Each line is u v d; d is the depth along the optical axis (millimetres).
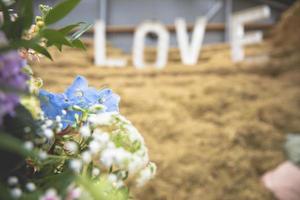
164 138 3217
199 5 4234
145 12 4223
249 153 3209
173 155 3121
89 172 378
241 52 3697
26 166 371
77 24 454
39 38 363
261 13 3592
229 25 4074
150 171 389
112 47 4035
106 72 3516
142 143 382
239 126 3291
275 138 3289
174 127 3258
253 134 3283
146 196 2955
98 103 439
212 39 4129
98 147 358
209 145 3215
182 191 3035
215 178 3117
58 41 414
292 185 3086
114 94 449
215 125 3314
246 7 4230
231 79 3570
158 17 4223
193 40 3812
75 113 422
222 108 3396
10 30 375
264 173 3195
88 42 3764
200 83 3549
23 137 343
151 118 3275
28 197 316
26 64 385
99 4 4121
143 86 3520
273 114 3373
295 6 3701
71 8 427
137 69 3648
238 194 3094
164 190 2996
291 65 3627
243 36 3756
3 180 343
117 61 3631
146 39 4086
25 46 359
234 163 3164
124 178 385
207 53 3869
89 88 447
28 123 346
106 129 403
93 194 323
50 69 3203
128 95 3389
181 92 3482
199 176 3092
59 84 3062
